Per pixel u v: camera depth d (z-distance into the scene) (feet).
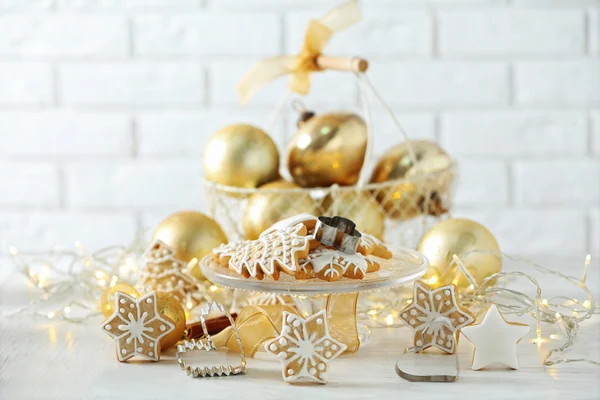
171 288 4.25
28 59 5.98
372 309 4.19
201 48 5.94
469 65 5.92
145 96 5.98
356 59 4.41
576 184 5.99
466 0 5.88
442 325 3.85
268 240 3.82
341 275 3.73
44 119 6.02
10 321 4.26
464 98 5.94
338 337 3.90
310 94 5.93
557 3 5.88
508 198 6.02
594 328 4.11
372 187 4.39
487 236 4.30
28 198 6.08
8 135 6.03
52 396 3.64
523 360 3.84
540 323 4.15
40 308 4.41
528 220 6.03
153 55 5.96
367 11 5.90
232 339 3.90
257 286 3.72
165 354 3.94
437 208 4.60
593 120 5.95
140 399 3.61
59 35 5.96
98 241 6.10
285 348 3.68
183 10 5.92
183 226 4.39
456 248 4.26
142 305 3.85
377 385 3.67
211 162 4.51
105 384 3.71
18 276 4.88
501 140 5.97
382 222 4.45
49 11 5.95
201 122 5.98
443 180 4.58
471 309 4.17
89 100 6.00
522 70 5.91
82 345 4.02
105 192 6.07
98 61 5.98
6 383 3.73
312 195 4.39
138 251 4.62
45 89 6.00
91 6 5.94
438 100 5.94
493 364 3.81
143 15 5.94
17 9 5.95
